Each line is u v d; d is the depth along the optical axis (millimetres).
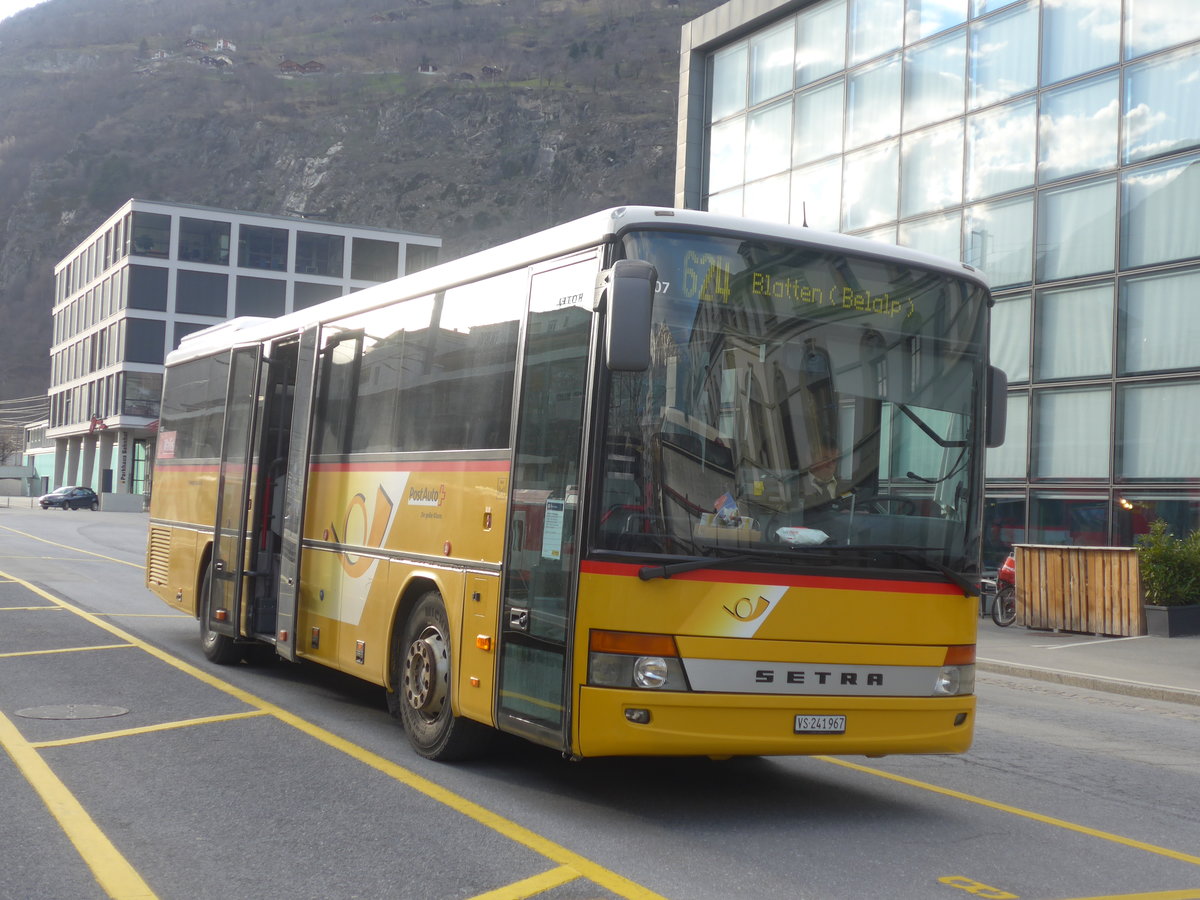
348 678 12031
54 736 8711
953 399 7668
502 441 7770
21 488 107438
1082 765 9664
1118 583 19469
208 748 8492
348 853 6117
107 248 88500
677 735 6652
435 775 7910
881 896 5777
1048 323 23844
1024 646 18250
